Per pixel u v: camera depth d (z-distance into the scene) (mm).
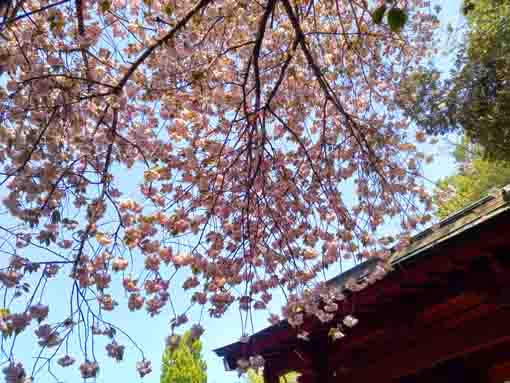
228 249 4594
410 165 5133
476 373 4812
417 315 4641
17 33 4008
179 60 4383
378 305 4824
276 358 6273
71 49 3922
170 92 4566
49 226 3822
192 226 4531
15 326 3297
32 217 3553
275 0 3918
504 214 3363
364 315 5070
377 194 5074
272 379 6273
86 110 4152
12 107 3764
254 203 4574
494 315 3979
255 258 4574
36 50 4125
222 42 5078
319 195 4941
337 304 4688
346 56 5676
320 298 4547
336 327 5098
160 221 4277
